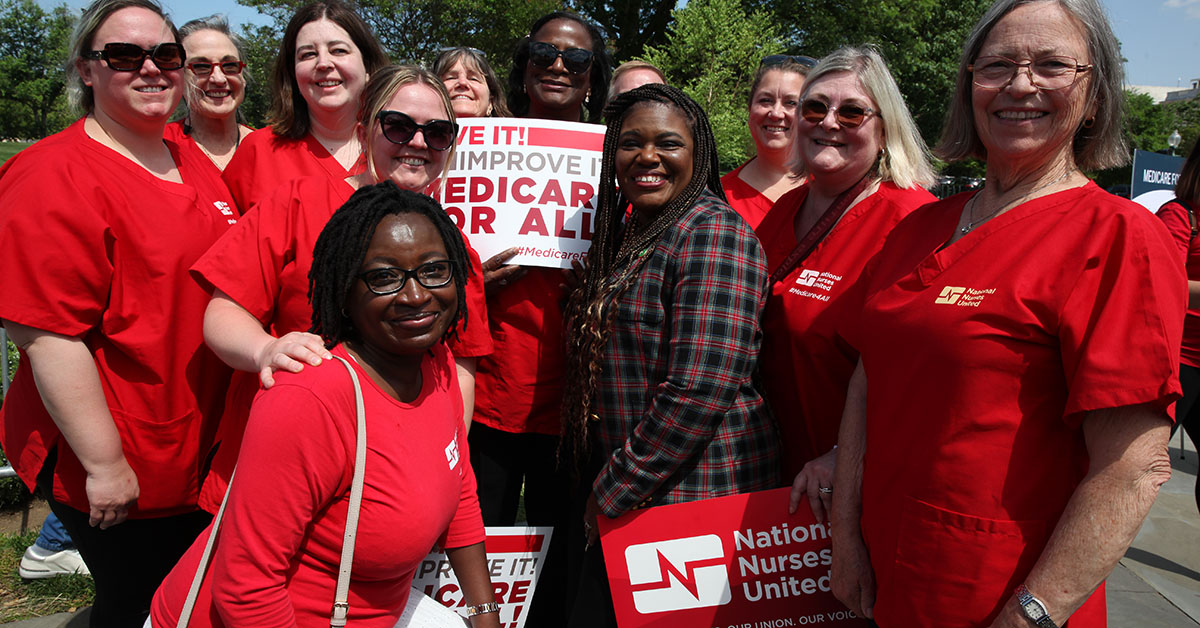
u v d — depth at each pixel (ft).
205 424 8.19
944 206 6.32
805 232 8.93
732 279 6.87
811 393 7.72
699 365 6.75
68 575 11.69
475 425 10.01
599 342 7.41
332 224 5.76
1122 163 5.61
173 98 7.86
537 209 9.43
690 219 7.20
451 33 76.28
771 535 7.23
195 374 7.98
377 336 5.68
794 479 7.72
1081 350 4.83
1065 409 4.90
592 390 7.56
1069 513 4.93
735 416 7.41
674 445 6.87
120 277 7.39
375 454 5.55
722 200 7.72
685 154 7.36
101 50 7.43
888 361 5.85
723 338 6.77
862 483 6.42
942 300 5.47
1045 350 5.05
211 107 12.29
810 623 7.32
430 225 5.80
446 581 8.43
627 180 7.49
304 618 5.64
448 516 6.20
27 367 7.80
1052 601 4.89
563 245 9.39
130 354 7.48
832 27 91.40
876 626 6.40
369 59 9.96
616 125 7.85
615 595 7.38
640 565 7.33
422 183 7.97
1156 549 14.17
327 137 10.01
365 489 5.53
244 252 7.18
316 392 5.34
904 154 8.17
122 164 7.57
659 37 88.58
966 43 6.08
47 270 6.81
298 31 9.59
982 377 5.17
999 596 5.19
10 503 14.35
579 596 8.04
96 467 7.23
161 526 8.10
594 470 7.93
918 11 95.09
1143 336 4.64
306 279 7.31
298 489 5.26
